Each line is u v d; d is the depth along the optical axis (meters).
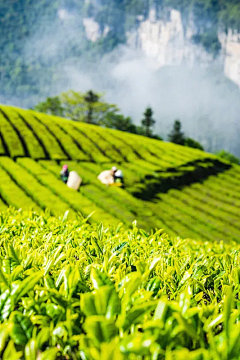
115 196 31.58
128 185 38.34
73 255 3.94
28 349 1.70
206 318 2.22
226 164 60.88
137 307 1.99
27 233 4.98
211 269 4.05
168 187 44.16
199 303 2.97
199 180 50.31
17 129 49.62
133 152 53.91
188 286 2.77
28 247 4.20
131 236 5.32
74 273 2.47
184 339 1.94
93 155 48.12
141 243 4.82
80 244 4.55
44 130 52.44
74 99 132.25
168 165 49.31
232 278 3.29
